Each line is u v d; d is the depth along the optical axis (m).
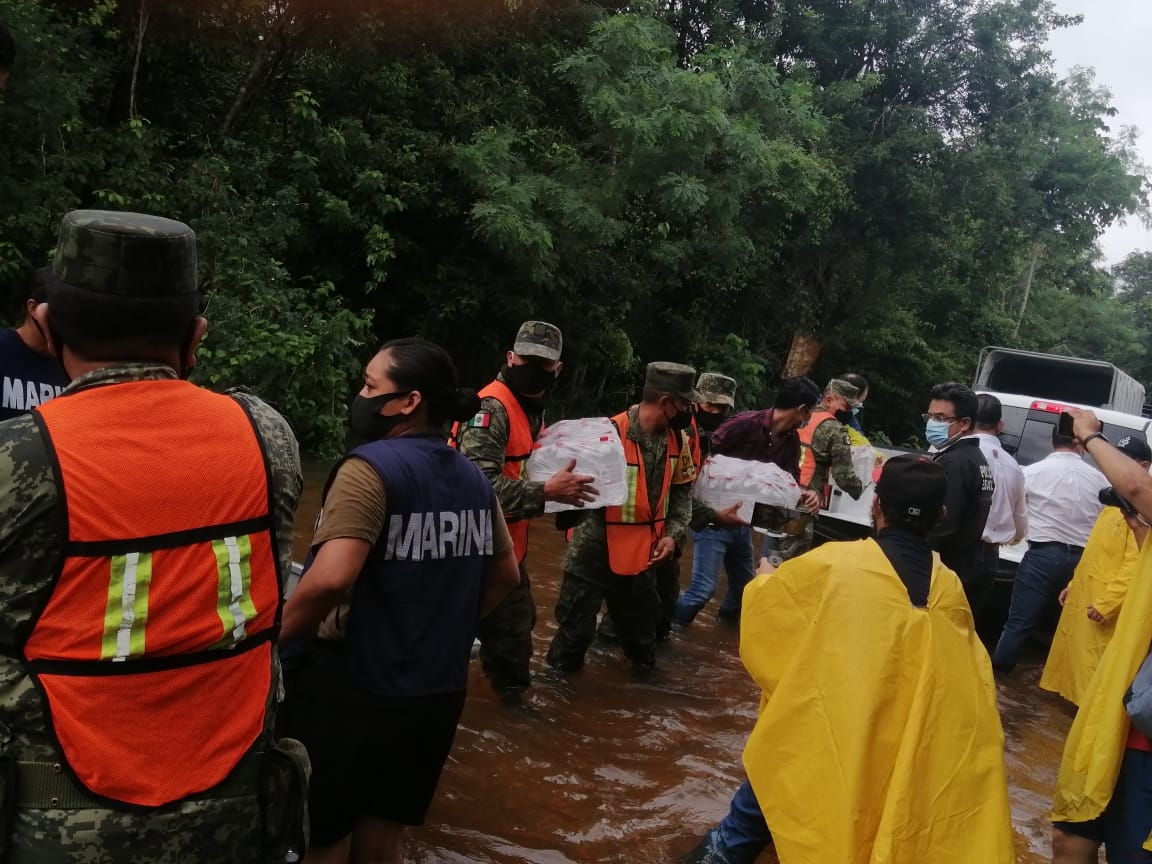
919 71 19.84
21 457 1.56
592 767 4.16
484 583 2.79
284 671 2.57
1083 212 21.53
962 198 19.94
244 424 1.85
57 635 1.57
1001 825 2.60
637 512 4.91
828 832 2.59
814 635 2.75
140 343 1.74
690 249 15.87
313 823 2.52
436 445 2.60
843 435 6.61
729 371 18.47
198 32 11.52
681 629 6.38
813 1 20.02
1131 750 2.92
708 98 13.80
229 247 10.57
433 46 13.77
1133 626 2.96
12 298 9.11
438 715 2.55
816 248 19.86
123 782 1.60
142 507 1.64
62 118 9.51
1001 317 25.97
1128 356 44.59
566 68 13.78
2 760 1.54
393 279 13.77
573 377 16.14
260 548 1.82
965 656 2.73
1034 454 8.46
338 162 12.28
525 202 12.66
